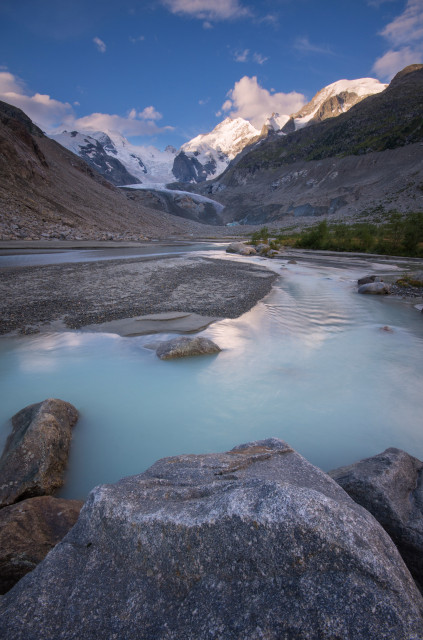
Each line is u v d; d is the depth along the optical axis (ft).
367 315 45.16
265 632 5.76
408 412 20.54
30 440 14.34
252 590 6.39
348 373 26.11
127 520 7.74
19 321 35.94
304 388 23.47
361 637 5.57
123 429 18.29
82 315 38.93
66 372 24.80
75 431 17.79
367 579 6.26
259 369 26.40
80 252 125.49
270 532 6.81
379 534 7.32
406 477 12.19
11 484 12.82
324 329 37.93
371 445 17.35
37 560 9.50
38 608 6.54
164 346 28.71
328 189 592.19
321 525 6.82
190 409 20.44
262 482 8.18
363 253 165.17
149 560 7.18
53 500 11.80
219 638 5.81
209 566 6.84
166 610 6.43
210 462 10.87
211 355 28.86
